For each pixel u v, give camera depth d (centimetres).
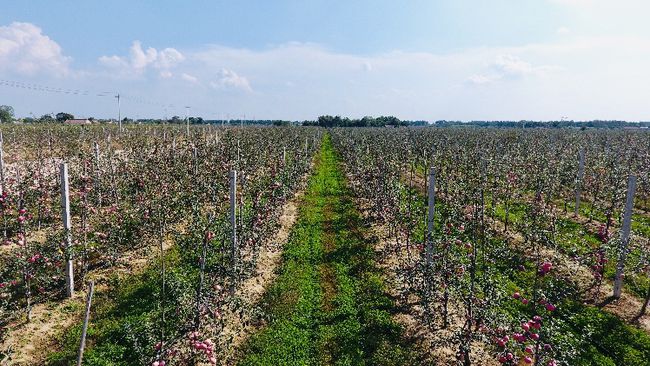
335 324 1234
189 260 1411
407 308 1306
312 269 1625
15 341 1050
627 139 3994
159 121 8200
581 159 2192
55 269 1323
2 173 1889
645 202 2425
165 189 1792
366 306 1318
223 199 1998
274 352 1095
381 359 1038
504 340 929
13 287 1291
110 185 2011
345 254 1758
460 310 1163
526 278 1502
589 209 2381
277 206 2105
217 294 1060
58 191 1939
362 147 3531
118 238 1600
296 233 2025
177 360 927
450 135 5206
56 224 1748
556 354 907
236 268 1270
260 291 1420
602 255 1390
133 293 1285
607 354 1109
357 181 3061
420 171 3875
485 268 1401
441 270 1201
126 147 3206
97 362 990
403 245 1864
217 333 1031
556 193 2572
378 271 1592
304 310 1314
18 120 6469
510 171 2578
